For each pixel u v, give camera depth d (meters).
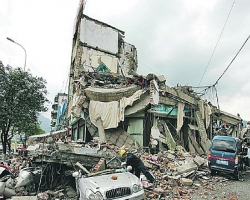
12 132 25.86
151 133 15.27
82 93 15.62
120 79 18.55
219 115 22.42
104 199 5.15
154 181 8.00
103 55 25.47
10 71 21.11
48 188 8.84
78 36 25.08
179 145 17.17
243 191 8.54
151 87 15.06
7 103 20.36
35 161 9.20
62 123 30.83
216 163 11.29
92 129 15.77
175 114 17.84
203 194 8.04
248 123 21.58
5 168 8.88
